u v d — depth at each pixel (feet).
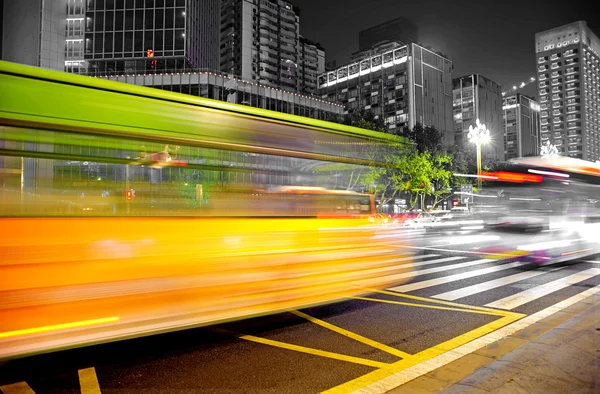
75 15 236.84
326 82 415.23
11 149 12.37
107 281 13.50
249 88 188.75
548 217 59.21
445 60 373.61
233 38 372.79
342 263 21.54
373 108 369.71
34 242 12.41
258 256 17.54
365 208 23.93
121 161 14.21
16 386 13.78
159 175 14.99
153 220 14.65
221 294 16.12
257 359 16.22
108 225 13.69
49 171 12.86
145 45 226.38
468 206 122.01
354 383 13.88
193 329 20.17
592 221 62.49
